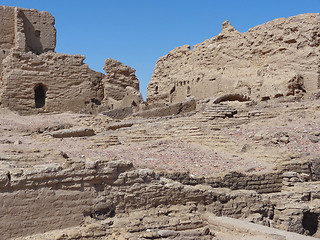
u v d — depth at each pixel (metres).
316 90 30.69
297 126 20.89
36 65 36.72
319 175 15.73
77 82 38.50
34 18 43.31
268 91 33.53
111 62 43.50
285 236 9.77
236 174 14.06
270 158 16.58
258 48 37.84
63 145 19.92
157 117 29.03
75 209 9.38
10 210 8.52
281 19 36.34
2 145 18.66
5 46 41.12
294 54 34.41
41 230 8.86
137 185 10.34
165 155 17.59
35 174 8.91
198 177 13.45
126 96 40.44
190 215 10.72
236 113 25.34
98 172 9.81
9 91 35.09
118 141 20.72
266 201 12.85
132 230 9.56
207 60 43.31
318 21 33.56
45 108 36.75
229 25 42.00
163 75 50.97
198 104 30.78
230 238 10.16
